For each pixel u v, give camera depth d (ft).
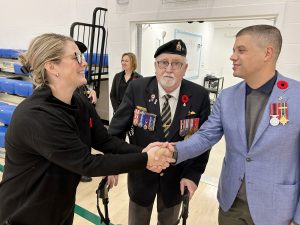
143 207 4.79
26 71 3.17
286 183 3.45
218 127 4.05
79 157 2.90
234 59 3.50
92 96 8.71
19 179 3.08
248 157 3.57
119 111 4.64
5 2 19.07
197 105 4.39
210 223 7.59
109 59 12.17
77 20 15.99
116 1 11.17
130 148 4.02
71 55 3.04
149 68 13.85
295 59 7.92
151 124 4.31
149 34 13.26
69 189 3.34
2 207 3.23
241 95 3.74
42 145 2.77
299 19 7.64
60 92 3.15
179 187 4.62
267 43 3.23
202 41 23.75
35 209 3.15
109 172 3.05
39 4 17.30
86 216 4.83
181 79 4.27
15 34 19.31
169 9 9.80
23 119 2.79
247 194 3.66
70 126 3.05
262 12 8.10
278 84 3.44
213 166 11.62
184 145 3.94
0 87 14.44
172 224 4.92
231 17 8.68
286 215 3.49
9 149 3.03
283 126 3.28
